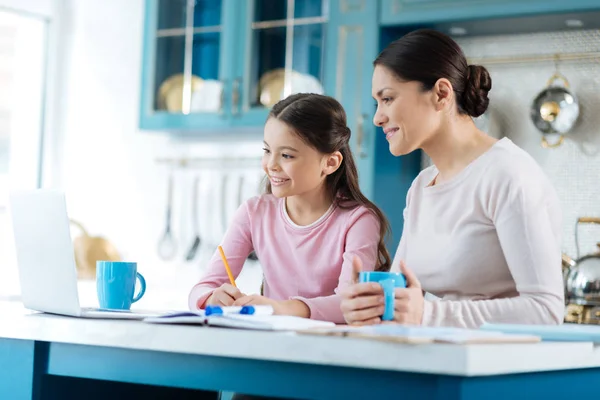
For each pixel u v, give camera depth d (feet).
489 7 12.34
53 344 5.92
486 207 6.95
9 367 6.07
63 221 5.94
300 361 4.82
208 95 14.88
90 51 17.28
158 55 15.38
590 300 11.16
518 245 6.63
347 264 7.57
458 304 6.24
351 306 5.85
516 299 6.42
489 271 7.04
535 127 13.26
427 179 7.77
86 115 17.21
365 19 13.15
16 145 17.43
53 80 17.46
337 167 7.80
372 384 4.71
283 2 14.16
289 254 8.03
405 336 4.58
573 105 12.87
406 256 7.62
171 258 16.28
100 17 17.21
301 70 13.91
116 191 16.84
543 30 13.14
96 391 6.48
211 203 16.07
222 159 16.01
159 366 5.42
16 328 6.02
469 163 7.23
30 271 6.44
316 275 7.89
